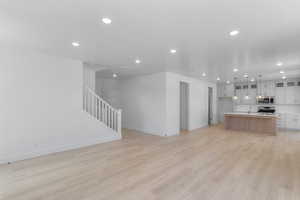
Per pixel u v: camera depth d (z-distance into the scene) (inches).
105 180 90.5
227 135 219.8
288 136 213.5
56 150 143.3
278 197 73.4
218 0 62.8
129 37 102.1
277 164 114.3
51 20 80.7
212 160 122.6
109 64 175.8
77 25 86.3
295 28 87.4
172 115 222.8
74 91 156.6
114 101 296.8
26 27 88.4
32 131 130.6
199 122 286.8
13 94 122.0
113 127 205.8
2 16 76.3
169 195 75.4
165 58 149.9
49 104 140.1
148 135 219.0
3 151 117.0
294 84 259.4
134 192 78.0
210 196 74.5
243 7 67.7
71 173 99.7
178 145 167.0
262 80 289.1
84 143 163.3
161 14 74.5
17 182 88.2
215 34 96.6
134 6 68.0
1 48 117.6
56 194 76.4
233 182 88.0
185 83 260.8
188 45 115.4
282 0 62.0
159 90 220.8
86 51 131.4
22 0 63.4
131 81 266.4
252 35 97.3
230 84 335.0
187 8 69.2
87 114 166.7
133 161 120.4
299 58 146.3
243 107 322.3
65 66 150.1
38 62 134.0
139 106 251.8
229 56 141.0
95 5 67.4
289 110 273.7
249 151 145.8
